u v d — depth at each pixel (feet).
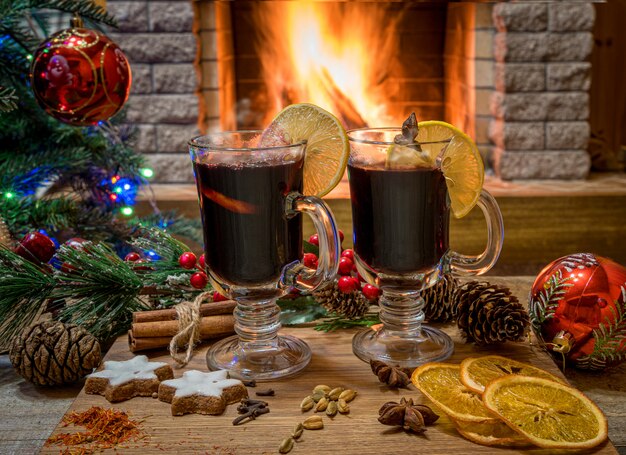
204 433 1.60
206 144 1.88
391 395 1.73
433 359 1.89
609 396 1.78
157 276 2.14
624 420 1.68
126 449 1.55
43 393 1.83
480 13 5.21
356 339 2.01
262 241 1.77
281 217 1.78
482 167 1.85
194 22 5.11
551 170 5.23
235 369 1.84
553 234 4.91
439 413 1.65
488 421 1.56
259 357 1.88
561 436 1.52
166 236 2.22
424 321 2.12
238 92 5.85
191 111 5.20
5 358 1.99
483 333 1.92
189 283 2.13
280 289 1.84
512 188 5.04
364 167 1.82
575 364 1.89
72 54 2.30
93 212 3.25
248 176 1.73
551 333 1.87
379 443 1.56
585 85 5.09
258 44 5.76
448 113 5.81
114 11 5.05
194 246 4.01
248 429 1.61
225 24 5.51
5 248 2.07
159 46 5.11
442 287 2.08
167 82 5.16
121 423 1.62
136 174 3.54
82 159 3.10
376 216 1.84
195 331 1.97
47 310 2.10
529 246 4.91
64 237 3.19
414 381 1.71
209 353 1.94
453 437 1.57
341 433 1.59
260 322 1.91
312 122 1.88
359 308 2.08
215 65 5.31
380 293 2.10
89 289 2.03
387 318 1.96
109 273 2.04
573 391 1.64
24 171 2.94
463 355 1.92
